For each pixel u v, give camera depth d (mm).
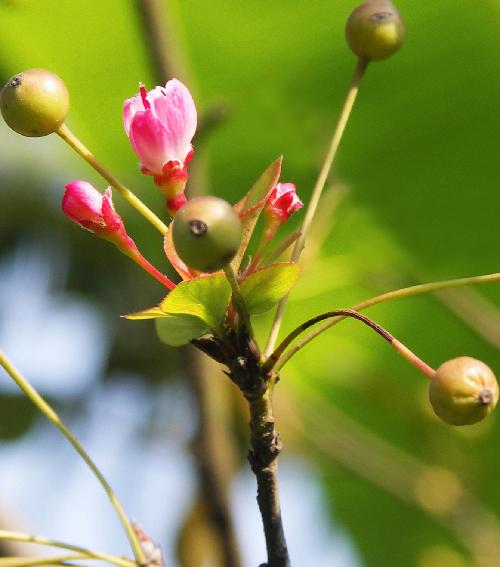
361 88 636
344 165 658
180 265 476
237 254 471
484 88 633
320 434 673
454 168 659
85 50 636
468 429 658
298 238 486
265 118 644
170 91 475
